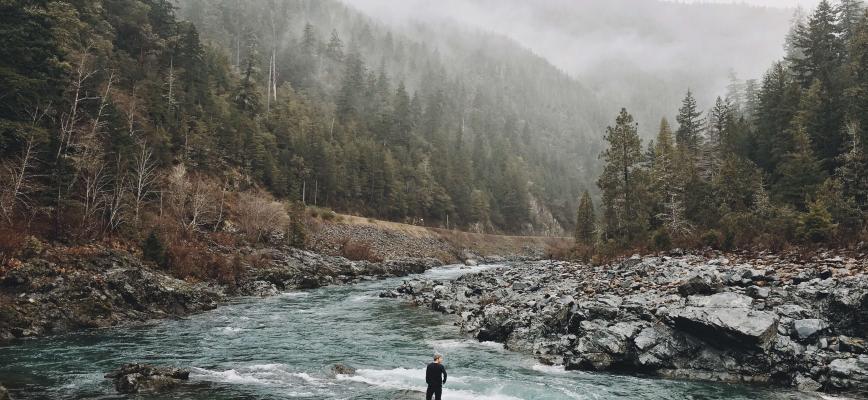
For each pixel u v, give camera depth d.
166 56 80.38
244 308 36.31
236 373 19.16
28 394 15.66
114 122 48.25
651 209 53.00
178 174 55.16
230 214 63.19
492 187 145.88
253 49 137.62
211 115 79.00
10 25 36.81
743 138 60.53
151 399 15.49
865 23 57.38
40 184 36.41
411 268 72.94
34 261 27.78
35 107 38.59
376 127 133.38
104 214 39.69
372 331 28.20
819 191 36.91
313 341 25.45
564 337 22.16
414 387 17.62
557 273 39.69
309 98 141.38
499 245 118.50
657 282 26.86
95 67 58.34
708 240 38.03
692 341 19.12
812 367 16.61
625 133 53.38
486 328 26.42
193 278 41.66
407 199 115.81
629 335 19.77
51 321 25.67
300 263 56.59
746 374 17.67
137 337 25.31
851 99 47.59
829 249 27.88
